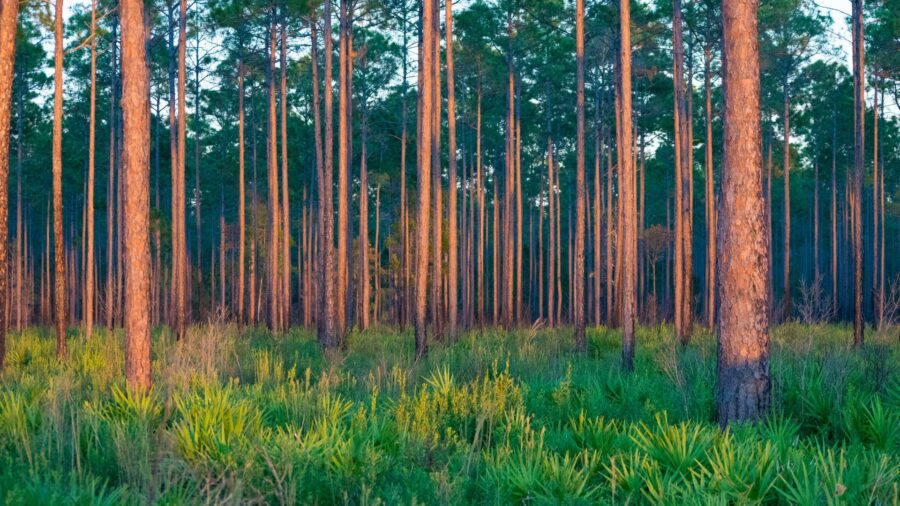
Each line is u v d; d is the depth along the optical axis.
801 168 53.16
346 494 5.08
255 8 26.20
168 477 5.05
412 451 6.46
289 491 5.05
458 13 31.41
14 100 39.56
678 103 20.98
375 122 36.31
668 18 26.84
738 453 5.63
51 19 16.86
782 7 27.80
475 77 38.12
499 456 6.19
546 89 38.50
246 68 32.75
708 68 26.31
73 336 23.39
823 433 7.16
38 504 4.50
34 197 48.19
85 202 43.47
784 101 35.97
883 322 17.98
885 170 49.31
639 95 36.62
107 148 43.94
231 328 22.95
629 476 5.41
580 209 17.56
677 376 9.32
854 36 19.44
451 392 8.70
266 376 11.31
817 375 9.20
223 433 6.25
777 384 8.73
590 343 18.11
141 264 9.13
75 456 5.83
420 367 12.45
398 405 8.07
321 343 18.59
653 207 62.38
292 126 42.81
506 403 8.52
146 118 9.39
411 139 37.47
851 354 12.13
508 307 32.88
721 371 7.93
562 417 8.33
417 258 15.62
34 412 6.97
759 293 7.82
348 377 11.16
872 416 7.09
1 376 10.85
